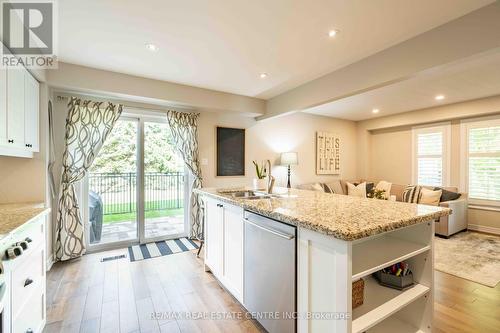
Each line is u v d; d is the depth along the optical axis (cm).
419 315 155
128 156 375
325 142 590
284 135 526
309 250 133
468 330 181
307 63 291
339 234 109
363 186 559
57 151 313
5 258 117
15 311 129
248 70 314
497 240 400
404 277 153
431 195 449
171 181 409
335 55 270
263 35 229
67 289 239
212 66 300
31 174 256
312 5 185
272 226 159
